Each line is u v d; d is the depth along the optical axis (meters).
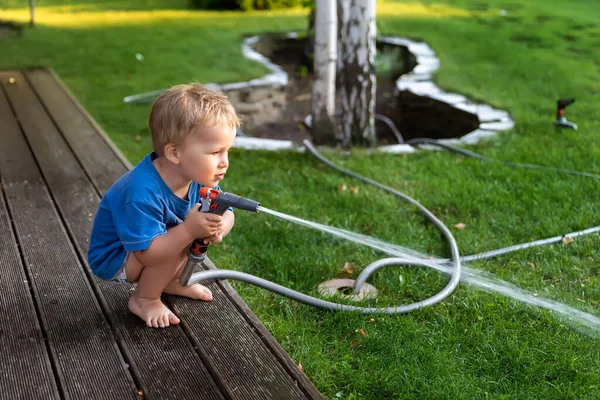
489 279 3.57
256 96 7.95
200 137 2.34
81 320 2.67
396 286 3.48
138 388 2.29
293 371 2.39
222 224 2.44
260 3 14.05
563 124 6.21
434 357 2.82
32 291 2.87
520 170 5.18
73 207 3.77
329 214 4.46
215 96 2.42
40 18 12.83
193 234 2.39
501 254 3.85
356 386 2.66
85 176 4.29
